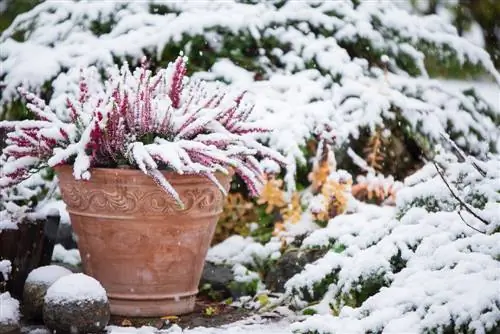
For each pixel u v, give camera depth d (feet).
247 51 21.68
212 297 17.20
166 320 15.46
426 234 14.12
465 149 21.85
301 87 20.76
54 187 19.57
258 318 15.65
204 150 14.83
